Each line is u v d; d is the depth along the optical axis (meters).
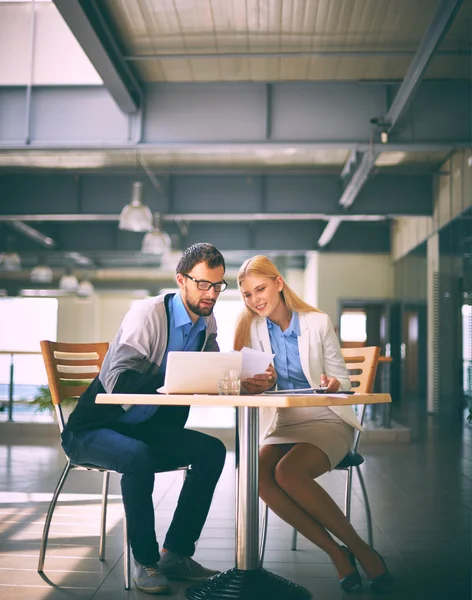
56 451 6.26
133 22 5.47
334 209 9.76
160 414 2.73
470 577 2.67
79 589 2.47
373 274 13.54
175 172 9.72
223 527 3.49
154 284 19.80
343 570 2.50
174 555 2.62
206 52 5.98
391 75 6.46
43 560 2.70
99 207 9.83
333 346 2.76
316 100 6.58
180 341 2.62
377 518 3.72
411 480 4.90
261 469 2.53
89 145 6.62
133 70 6.34
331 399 2.07
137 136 6.59
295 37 5.74
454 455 6.14
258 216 10.09
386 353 13.44
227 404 1.98
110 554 2.96
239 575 2.38
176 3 5.18
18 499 4.14
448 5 4.28
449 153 8.94
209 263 2.53
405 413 10.35
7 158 9.34
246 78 6.55
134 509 2.43
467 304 8.18
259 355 2.24
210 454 2.62
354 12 5.33
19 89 6.72
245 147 6.61
